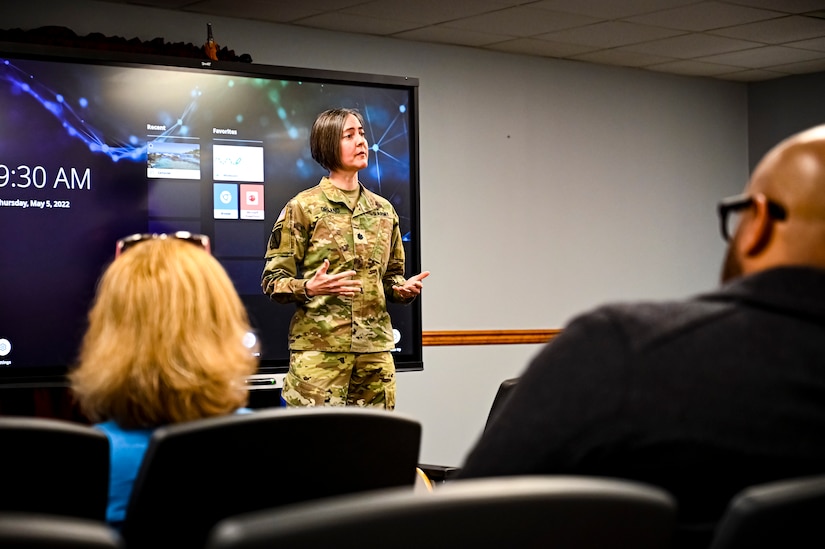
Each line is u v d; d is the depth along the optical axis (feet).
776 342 3.56
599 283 26.78
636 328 3.58
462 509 2.46
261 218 16.19
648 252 27.78
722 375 3.48
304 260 13.57
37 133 14.85
